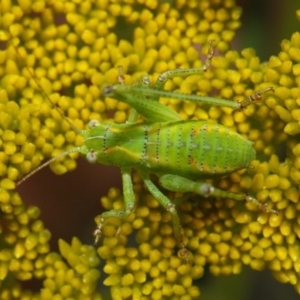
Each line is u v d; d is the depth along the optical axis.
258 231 0.14
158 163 0.13
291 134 0.14
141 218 0.14
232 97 0.14
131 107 0.14
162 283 0.14
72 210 0.16
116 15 0.14
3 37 0.14
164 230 0.14
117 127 0.14
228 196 0.13
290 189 0.14
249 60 0.14
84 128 0.14
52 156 0.14
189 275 0.14
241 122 0.14
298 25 0.15
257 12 0.15
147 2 0.14
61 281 0.14
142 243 0.14
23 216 0.14
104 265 0.14
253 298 0.15
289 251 0.14
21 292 0.14
